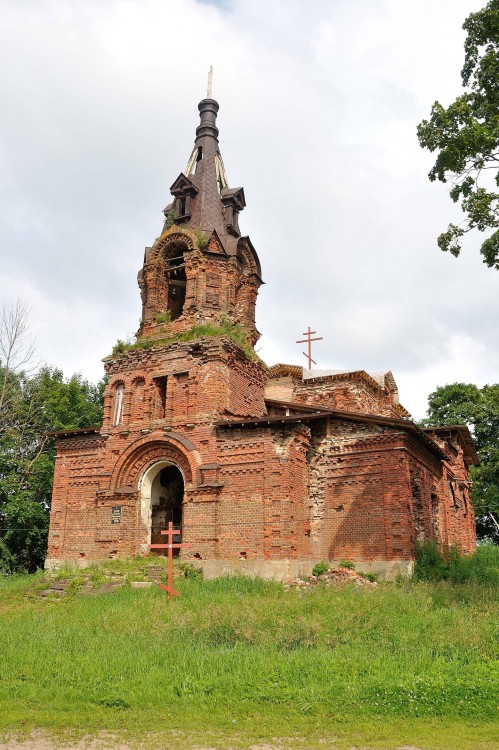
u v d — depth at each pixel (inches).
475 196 721.6
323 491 994.7
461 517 1380.4
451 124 731.4
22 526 1428.4
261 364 1146.7
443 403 1980.8
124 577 914.1
